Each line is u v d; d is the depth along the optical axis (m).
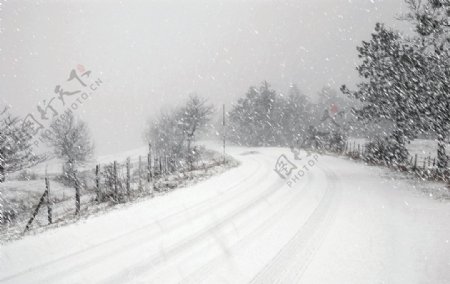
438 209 12.65
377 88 21.66
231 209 12.84
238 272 7.37
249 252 8.50
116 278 7.13
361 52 21.88
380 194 15.54
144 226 10.74
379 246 8.90
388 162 25.27
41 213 16.16
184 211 12.55
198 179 20.27
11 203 17.31
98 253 8.50
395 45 20.12
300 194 15.59
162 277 7.16
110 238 9.60
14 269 7.60
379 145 28.23
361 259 8.06
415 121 19.02
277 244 9.05
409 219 11.38
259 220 11.33
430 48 18.70
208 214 12.12
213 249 8.74
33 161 15.73
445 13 17.52
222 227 10.59
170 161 28.78
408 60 18.67
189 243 9.19
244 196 15.20
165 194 15.87
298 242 9.19
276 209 12.80
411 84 18.36
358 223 10.91
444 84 16.66
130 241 9.36
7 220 14.86
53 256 8.32
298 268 7.56
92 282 6.97
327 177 21.02
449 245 8.98
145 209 12.90
